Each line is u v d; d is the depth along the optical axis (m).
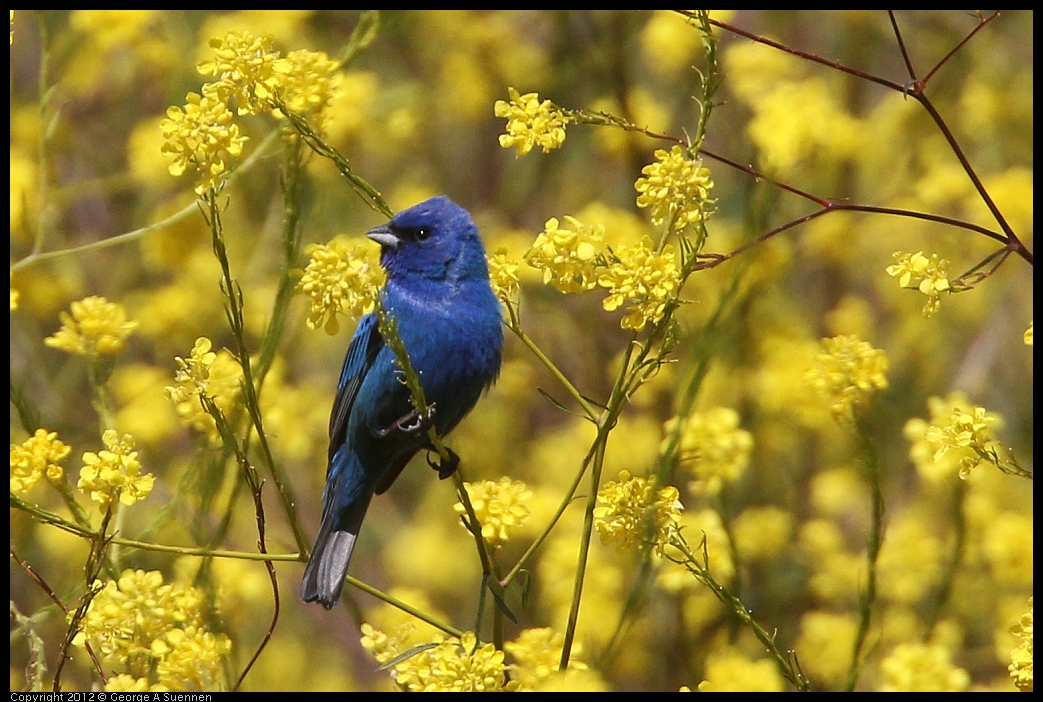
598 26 14.04
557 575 10.01
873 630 10.58
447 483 13.50
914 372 13.69
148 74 13.86
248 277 12.31
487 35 14.88
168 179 12.52
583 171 15.23
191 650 6.42
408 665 6.29
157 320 12.52
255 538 11.66
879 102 14.97
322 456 12.88
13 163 12.23
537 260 6.80
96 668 6.53
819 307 14.26
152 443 11.46
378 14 9.71
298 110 7.34
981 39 14.43
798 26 14.97
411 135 14.48
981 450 6.85
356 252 6.62
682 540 6.85
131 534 9.95
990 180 12.76
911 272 6.93
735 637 8.37
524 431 13.73
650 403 12.02
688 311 11.27
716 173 13.77
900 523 11.42
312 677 11.77
